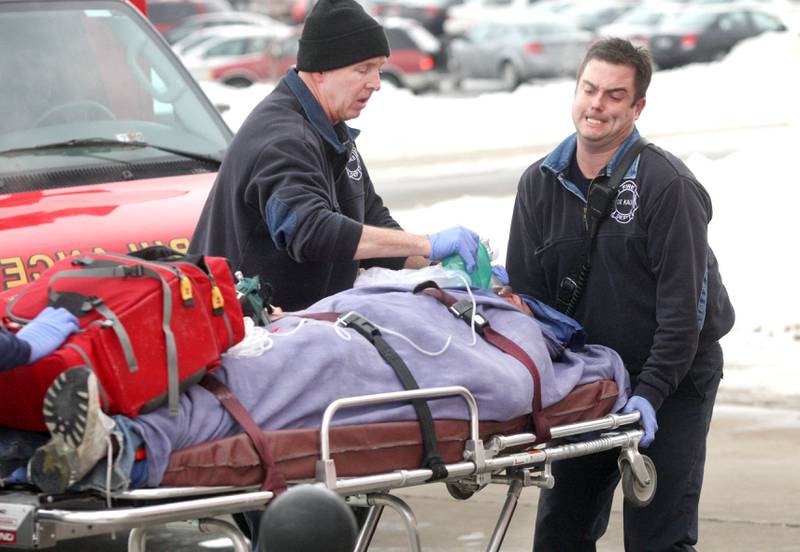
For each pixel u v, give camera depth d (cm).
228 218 651
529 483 596
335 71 640
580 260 650
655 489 641
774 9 4553
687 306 620
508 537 855
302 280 657
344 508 404
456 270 624
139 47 939
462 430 555
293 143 625
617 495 927
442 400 552
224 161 650
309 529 397
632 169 631
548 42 4391
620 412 622
